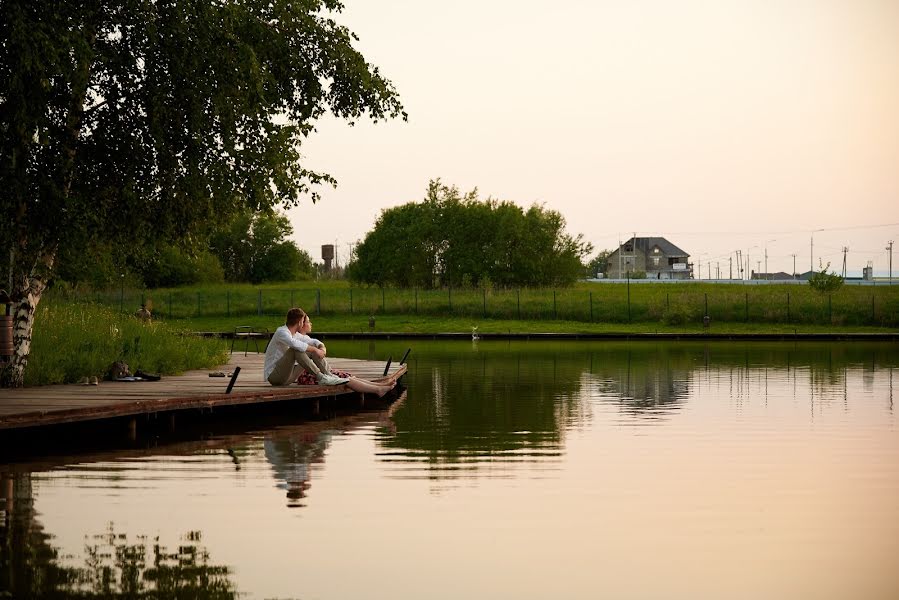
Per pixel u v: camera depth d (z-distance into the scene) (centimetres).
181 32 1432
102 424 1271
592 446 1112
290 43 1636
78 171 1509
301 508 777
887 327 4697
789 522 738
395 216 7538
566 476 920
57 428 1248
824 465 984
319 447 1110
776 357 2867
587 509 778
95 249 1677
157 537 684
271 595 562
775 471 948
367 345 3722
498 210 7100
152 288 7312
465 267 7056
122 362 1669
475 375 2200
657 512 767
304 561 630
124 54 1456
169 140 1525
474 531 706
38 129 1384
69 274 1867
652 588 581
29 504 789
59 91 1419
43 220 1420
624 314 5069
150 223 1628
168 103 1486
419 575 602
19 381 1497
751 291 6469
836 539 689
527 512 766
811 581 595
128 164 1505
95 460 1017
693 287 7125
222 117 1484
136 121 1512
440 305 5362
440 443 1138
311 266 10569
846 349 3331
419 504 793
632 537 693
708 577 602
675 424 1310
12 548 654
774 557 644
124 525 719
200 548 657
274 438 1192
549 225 6981
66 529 705
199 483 882
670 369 2372
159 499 810
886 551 659
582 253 7006
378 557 640
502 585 585
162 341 2075
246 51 1464
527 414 1434
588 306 5197
